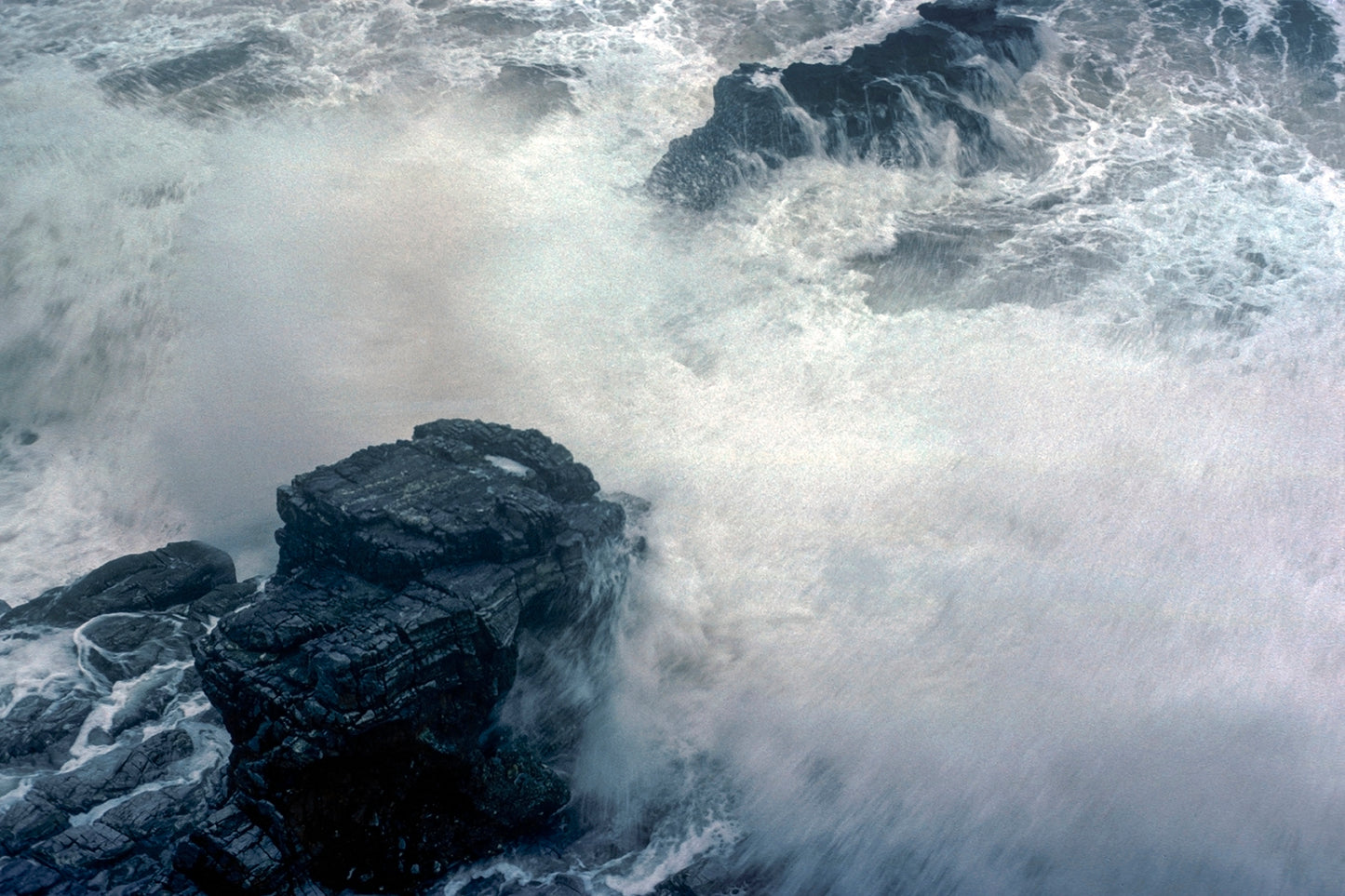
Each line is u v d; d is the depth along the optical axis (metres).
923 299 27.81
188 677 18.88
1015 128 33.78
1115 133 33.81
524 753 16.61
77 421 27.66
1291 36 37.84
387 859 15.57
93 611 20.30
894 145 32.59
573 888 15.46
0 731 17.52
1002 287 27.89
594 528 17.67
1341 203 30.55
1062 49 37.66
